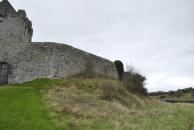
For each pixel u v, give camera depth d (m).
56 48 49.75
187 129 28.64
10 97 35.38
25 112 29.94
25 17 57.44
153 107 46.78
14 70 49.84
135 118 32.28
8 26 54.97
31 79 48.94
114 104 38.88
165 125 29.66
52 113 30.69
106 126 28.08
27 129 25.48
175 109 43.25
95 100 39.22
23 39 56.53
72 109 32.69
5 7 55.91
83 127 27.61
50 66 48.88
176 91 97.69
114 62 60.72
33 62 49.59
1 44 51.16
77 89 43.66
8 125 25.75
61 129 26.64
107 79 52.94
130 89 53.88
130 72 59.88
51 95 38.16
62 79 48.06
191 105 51.25
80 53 52.16
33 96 36.84
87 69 52.72
